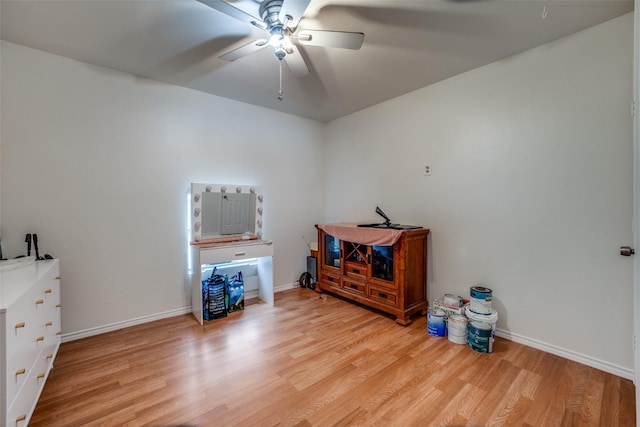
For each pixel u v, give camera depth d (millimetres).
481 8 1762
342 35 1750
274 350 2225
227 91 3078
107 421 1488
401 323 2664
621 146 1869
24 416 1327
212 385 1788
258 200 3518
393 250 2762
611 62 1895
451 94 2748
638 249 1225
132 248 2691
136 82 2684
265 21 1657
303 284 3941
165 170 2865
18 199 2188
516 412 1555
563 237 2111
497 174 2447
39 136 2256
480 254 2574
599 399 1647
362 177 3709
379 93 3139
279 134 3750
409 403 1629
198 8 1753
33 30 1981
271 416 1529
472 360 2076
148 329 2611
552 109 2143
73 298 2404
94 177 2492
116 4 1707
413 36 2068
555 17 1854
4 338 1151
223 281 2957
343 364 2027
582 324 2033
